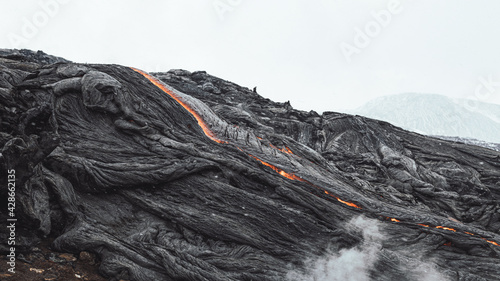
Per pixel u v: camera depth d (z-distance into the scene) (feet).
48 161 33.53
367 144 77.46
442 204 59.11
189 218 34.45
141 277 29.53
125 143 39.04
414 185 62.49
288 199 39.09
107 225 33.01
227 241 33.99
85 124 38.88
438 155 76.38
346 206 41.50
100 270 29.55
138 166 36.24
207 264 30.91
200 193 37.04
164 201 35.86
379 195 50.88
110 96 40.24
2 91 34.27
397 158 69.41
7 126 31.30
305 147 57.06
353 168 66.90
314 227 36.04
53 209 31.91
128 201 35.76
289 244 34.42
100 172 34.60
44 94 39.40
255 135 55.01
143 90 46.91
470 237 37.70
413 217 41.60
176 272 29.84
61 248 30.32
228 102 80.53
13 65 46.34
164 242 32.45
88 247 30.81
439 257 35.91
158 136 40.78
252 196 37.42
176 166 37.37
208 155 40.47
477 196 64.80
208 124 51.80
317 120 83.56
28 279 24.98
